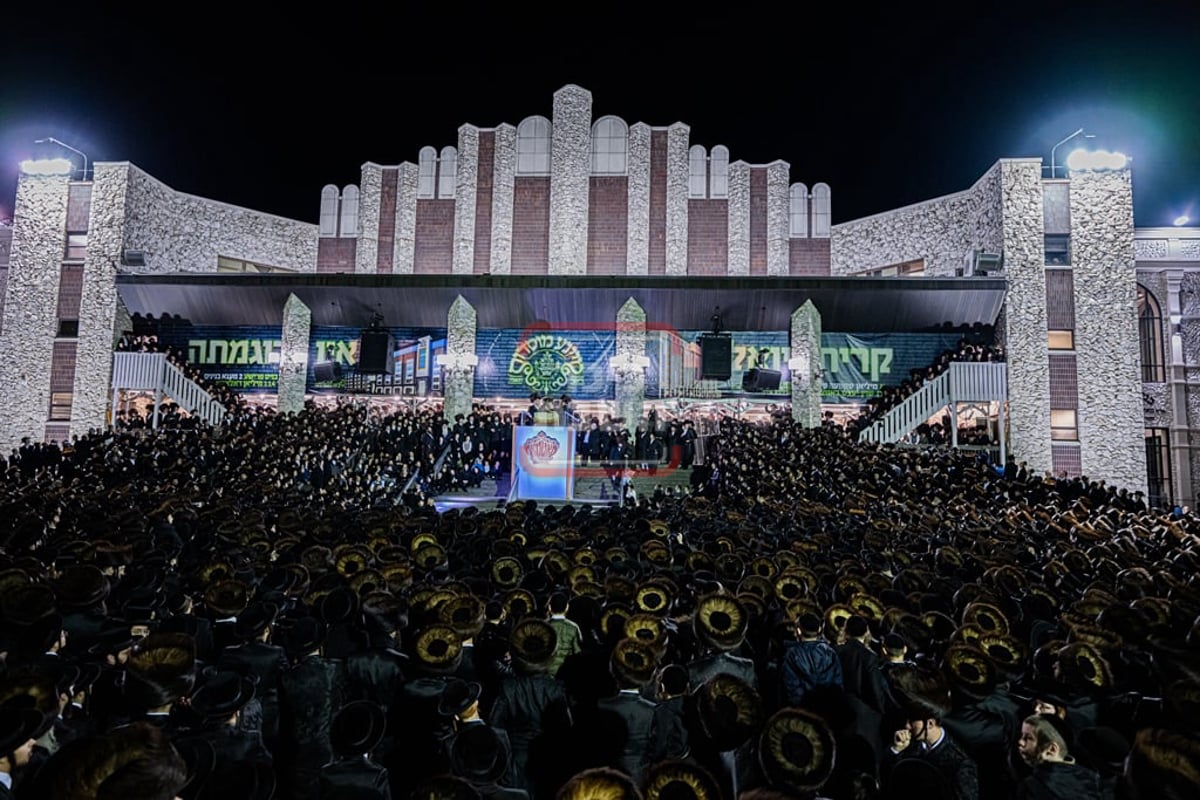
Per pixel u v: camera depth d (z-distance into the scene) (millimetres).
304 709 4562
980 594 6617
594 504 21688
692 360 30750
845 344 30562
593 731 4398
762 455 21125
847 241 34688
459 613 5191
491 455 24500
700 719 3752
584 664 5102
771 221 34469
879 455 21094
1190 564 9023
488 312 30672
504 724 4488
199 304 30703
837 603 6000
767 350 30062
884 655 5207
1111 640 5234
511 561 7168
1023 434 27656
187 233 33281
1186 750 2580
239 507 12891
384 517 11344
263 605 5430
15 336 30156
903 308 29578
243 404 29078
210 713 3863
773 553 8852
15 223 30750
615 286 29547
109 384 29219
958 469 20125
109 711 4516
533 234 34469
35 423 29688
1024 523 12938
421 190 35188
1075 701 4367
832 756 2912
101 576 5527
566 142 34156
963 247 31734
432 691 4391
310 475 20641
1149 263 30922
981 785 4160
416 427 24859
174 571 7695
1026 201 28953
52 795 2592
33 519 9445
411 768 4258
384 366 29141
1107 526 12750
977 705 4367
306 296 30406
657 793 2828
